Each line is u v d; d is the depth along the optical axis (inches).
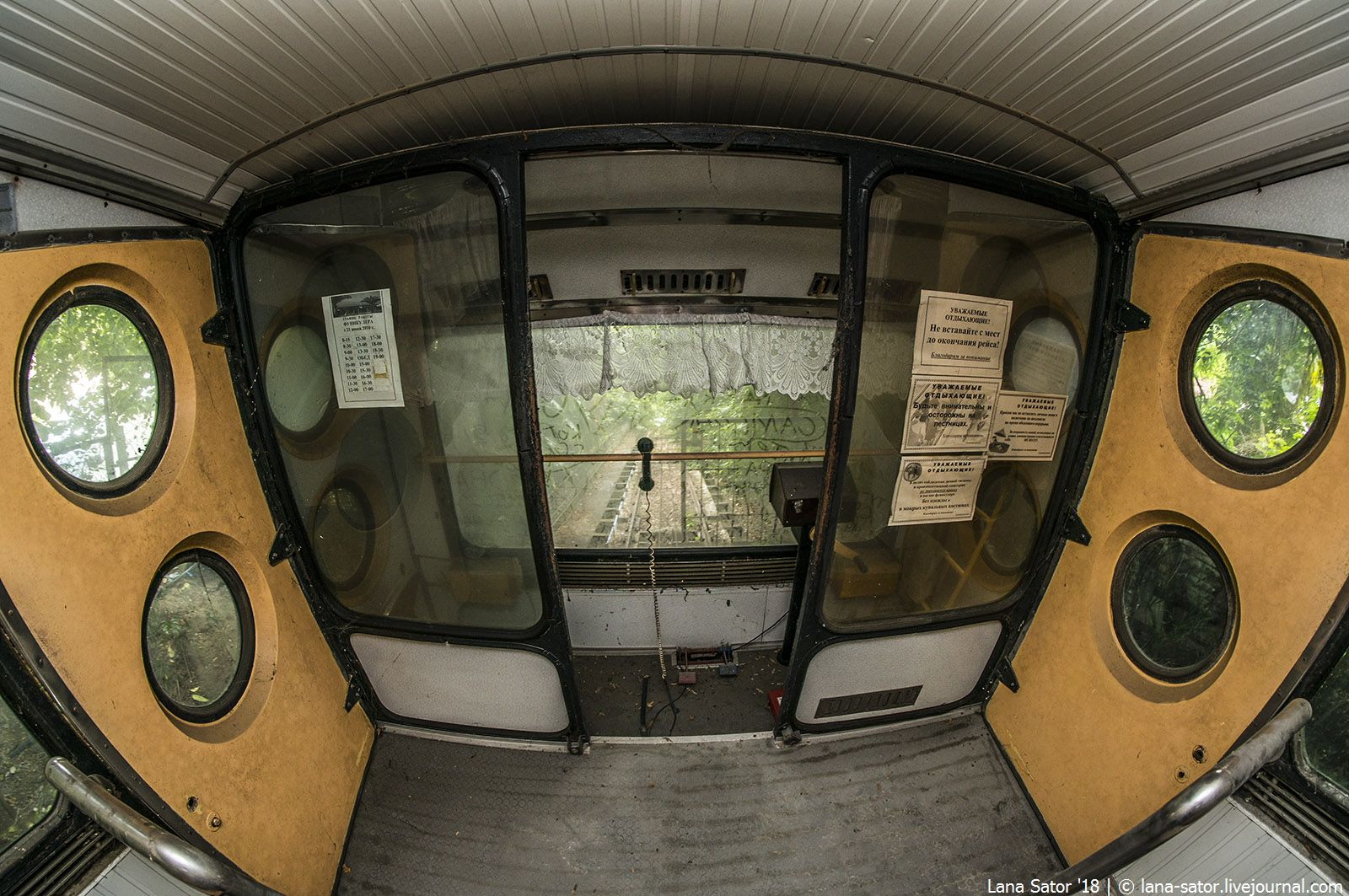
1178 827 58.8
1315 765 62.1
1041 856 93.4
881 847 94.8
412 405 88.0
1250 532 69.4
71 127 56.0
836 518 88.7
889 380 86.9
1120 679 87.2
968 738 112.2
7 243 54.7
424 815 99.7
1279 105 57.3
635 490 145.3
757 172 90.3
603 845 95.5
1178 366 80.0
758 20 56.6
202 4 48.3
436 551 96.0
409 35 56.1
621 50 61.0
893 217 80.0
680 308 115.6
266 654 86.5
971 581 102.7
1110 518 90.0
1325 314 62.1
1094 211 84.3
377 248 81.6
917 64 62.6
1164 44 54.3
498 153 73.4
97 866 57.7
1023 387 91.0
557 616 96.5
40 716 54.5
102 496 64.4
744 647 141.9
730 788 104.2
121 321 68.6
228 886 56.8
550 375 117.6
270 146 71.6
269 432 88.7
